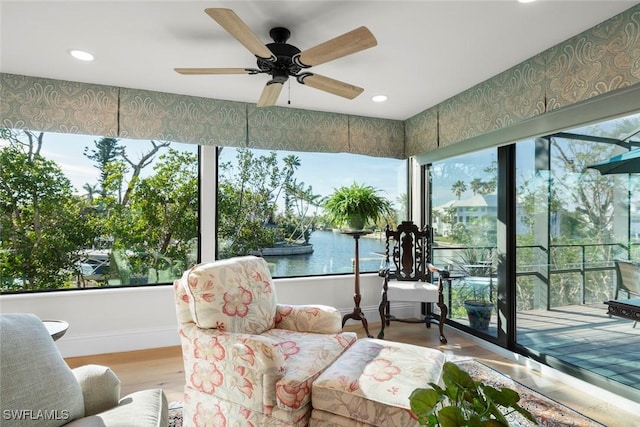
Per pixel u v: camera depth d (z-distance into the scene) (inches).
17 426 40.6
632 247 84.0
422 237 144.8
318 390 61.4
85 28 83.2
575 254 97.8
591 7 75.7
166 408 53.4
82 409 48.9
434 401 35.2
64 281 123.1
